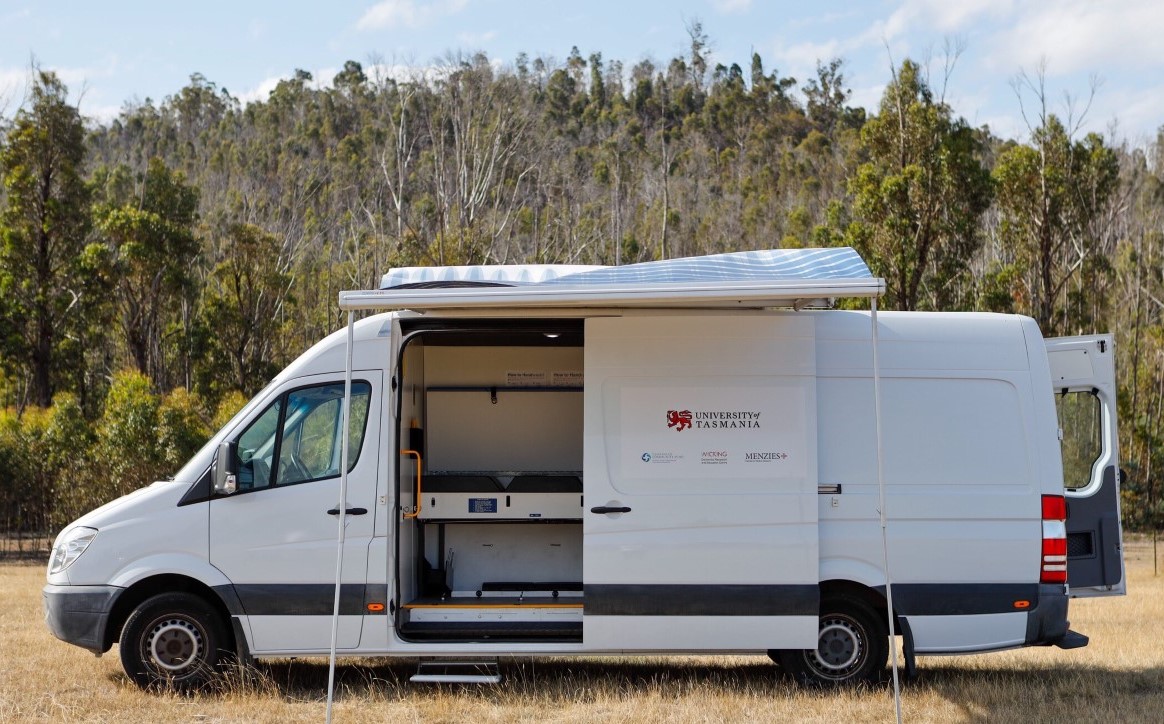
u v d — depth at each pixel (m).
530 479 9.64
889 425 8.67
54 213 41.94
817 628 8.47
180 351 43.22
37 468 30.00
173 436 26.94
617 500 8.52
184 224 44.53
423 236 46.31
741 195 72.06
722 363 8.60
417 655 8.52
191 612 8.58
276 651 8.50
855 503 8.55
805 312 8.68
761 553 8.45
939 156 34.34
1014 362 8.79
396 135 59.44
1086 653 10.73
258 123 92.81
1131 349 46.56
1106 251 50.66
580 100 104.56
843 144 73.00
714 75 112.44
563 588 9.80
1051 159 39.22
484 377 10.26
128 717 7.79
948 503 8.58
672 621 8.47
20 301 41.19
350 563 8.48
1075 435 10.14
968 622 8.52
